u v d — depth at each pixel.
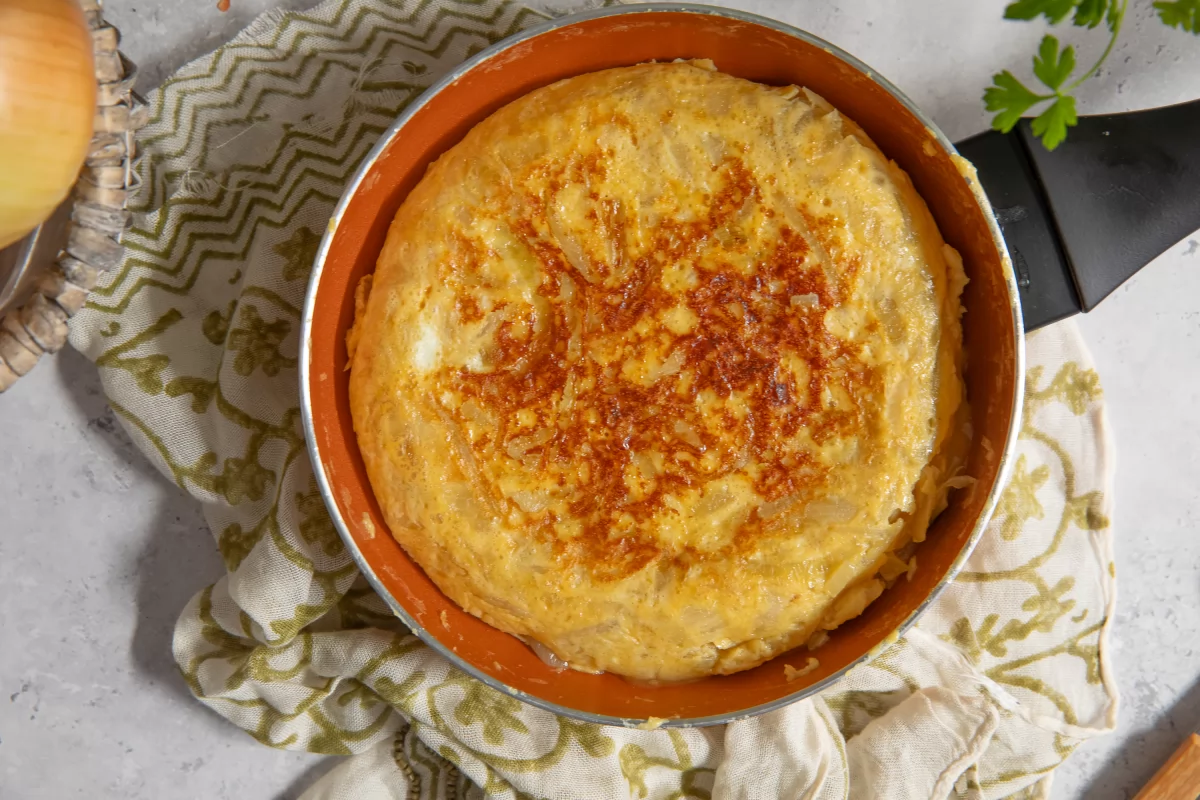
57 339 0.54
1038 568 0.64
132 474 0.66
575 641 0.57
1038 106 0.64
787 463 0.56
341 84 0.64
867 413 0.56
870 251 0.56
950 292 0.57
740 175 0.57
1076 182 0.58
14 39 0.50
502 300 0.57
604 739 0.62
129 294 0.63
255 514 0.63
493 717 0.63
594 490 0.57
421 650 0.63
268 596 0.62
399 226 0.58
